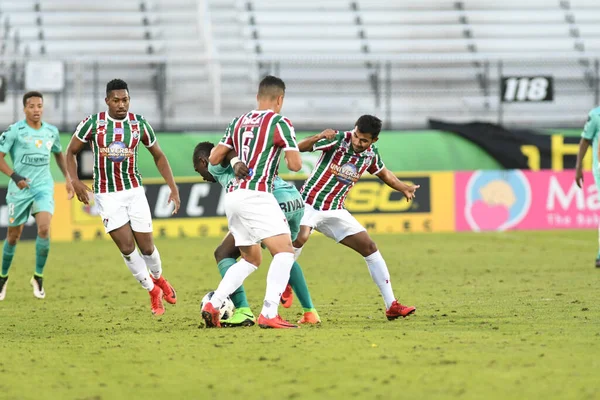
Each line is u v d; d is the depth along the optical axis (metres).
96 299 36.00
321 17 92.50
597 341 22.67
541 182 70.81
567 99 84.25
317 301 33.88
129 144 29.61
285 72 85.25
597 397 16.58
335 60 72.94
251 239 25.88
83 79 83.44
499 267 45.66
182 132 68.19
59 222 66.88
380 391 17.31
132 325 28.05
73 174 29.75
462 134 70.50
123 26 91.00
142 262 29.73
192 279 42.81
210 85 84.81
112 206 29.61
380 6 94.19
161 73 74.38
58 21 90.56
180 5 94.19
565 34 92.94
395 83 86.62
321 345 22.38
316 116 83.56
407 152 70.19
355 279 41.75
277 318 25.75
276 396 17.14
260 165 25.30
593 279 39.38
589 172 71.06
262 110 25.64
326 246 60.50
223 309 26.89
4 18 89.81
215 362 20.58
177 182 67.88
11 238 36.50
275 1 93.75
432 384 17.77
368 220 69.25
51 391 18.11
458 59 74.50
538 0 95.44
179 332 25.62
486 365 19.50
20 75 78.75
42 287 37.62
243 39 90.19
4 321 29.83
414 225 69.81
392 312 27.94
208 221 68.25
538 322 26.55
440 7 94.38
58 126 71.31
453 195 70.25
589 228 70.81
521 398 16.58
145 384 18.53
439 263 48.16
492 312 29.25
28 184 36.09
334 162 28.36
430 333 24.28
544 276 41.06
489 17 93.69
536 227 70.81
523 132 70.69
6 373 19.98
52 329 27.64
